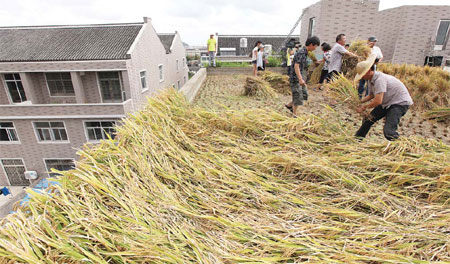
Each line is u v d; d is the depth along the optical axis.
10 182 14.12
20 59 12.30
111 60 12.29
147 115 2.74
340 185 1.99
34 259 1.01
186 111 3.47
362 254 1.32
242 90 6.67
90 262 1.11
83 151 1.81
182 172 2.05
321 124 3.00
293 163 2.21
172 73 21.53
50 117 12.45
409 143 2.55
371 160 2.26
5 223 1.18
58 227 1.23
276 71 11.06
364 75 2.87
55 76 13.91
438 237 1.40
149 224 1.39
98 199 1.46
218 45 28.14
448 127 3.89
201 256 1.24
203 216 1.50
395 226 1.52
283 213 1.68
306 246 1.35
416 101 4.81
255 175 2.08
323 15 8.57
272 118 3.13
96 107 12.33
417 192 1.93
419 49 10.84
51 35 14.28
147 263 1.17
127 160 1.87
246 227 1.47
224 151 2.54
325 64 6.71
